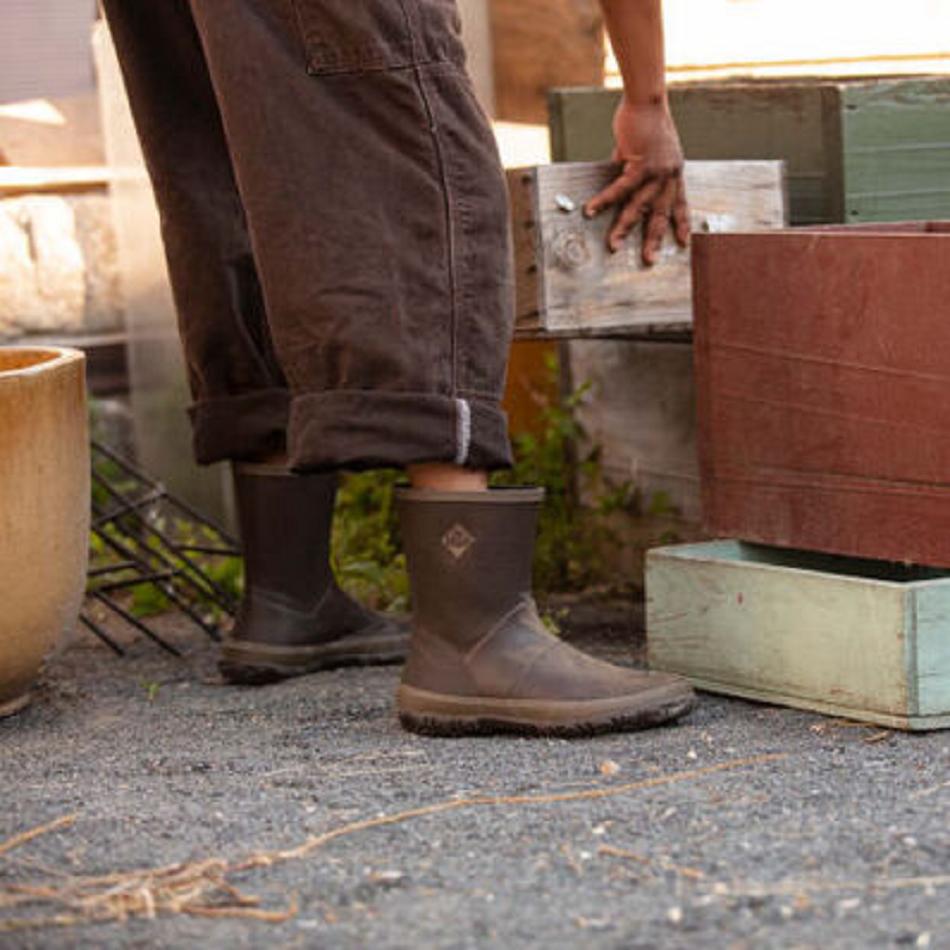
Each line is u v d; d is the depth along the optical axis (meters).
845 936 2.78
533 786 3.59
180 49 4.62
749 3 6.26
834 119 4.93
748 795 3.47
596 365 6.00
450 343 3.82
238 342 4.68
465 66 3.88
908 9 6.22
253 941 2.83
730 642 4.30
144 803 3.55
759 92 5.14
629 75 4.60
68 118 7.07
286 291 3.84
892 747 3.82
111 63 6.59
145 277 6.66
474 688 3.99
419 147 3.79
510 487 4.01
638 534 5.89
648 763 3.74
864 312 4.23
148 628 5.47
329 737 4.08
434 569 4.01
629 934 2.80
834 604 4.05
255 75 3.82
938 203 5.04
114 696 4.64
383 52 3.76
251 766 3.83
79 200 6.90
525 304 4.69
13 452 4.09
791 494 4.45
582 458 6.11
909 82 4.98
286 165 3.82
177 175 4.65
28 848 3.28
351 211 3.80
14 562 4.12
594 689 3.96
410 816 3.40
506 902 2.95
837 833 3.22
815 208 5.04
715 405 4.61
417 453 3.81
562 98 5.70
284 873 3.11
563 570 6.00
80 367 4.33
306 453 3.85
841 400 4.30
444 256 3.81
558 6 7.21
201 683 4.79
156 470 6.72
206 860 3.18
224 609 5.50
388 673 4.79
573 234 4.66
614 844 3.21
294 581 4.77
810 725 4.03
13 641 4.20
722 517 4.63
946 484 4.10
